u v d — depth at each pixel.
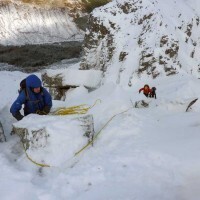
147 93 11.21
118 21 17.94
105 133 5.67
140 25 17.14
